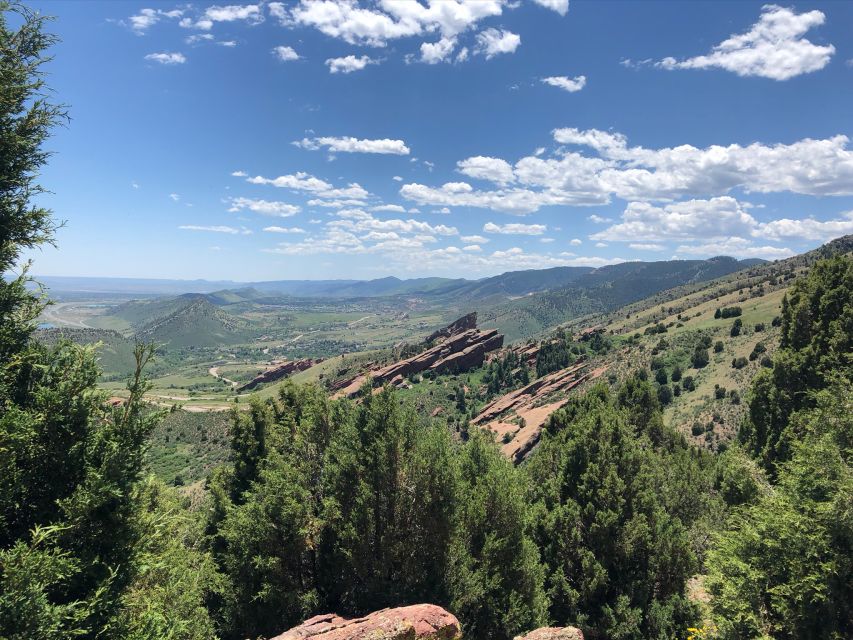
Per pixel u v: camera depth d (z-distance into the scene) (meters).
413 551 20.70
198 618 18.92
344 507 20.94
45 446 11.12
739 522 23.61
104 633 10.92
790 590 17.52
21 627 8.75
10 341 11.99
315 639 13.03
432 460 21.08
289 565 20.23
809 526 18.14
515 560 22.86
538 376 177.12
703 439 89.31
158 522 12.95
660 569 26.61
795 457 22.73
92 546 11.27
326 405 25.47
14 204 13.30
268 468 24.27
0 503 10.06
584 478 28.92
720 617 19.47
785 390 40.16
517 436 112.12
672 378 121.44
